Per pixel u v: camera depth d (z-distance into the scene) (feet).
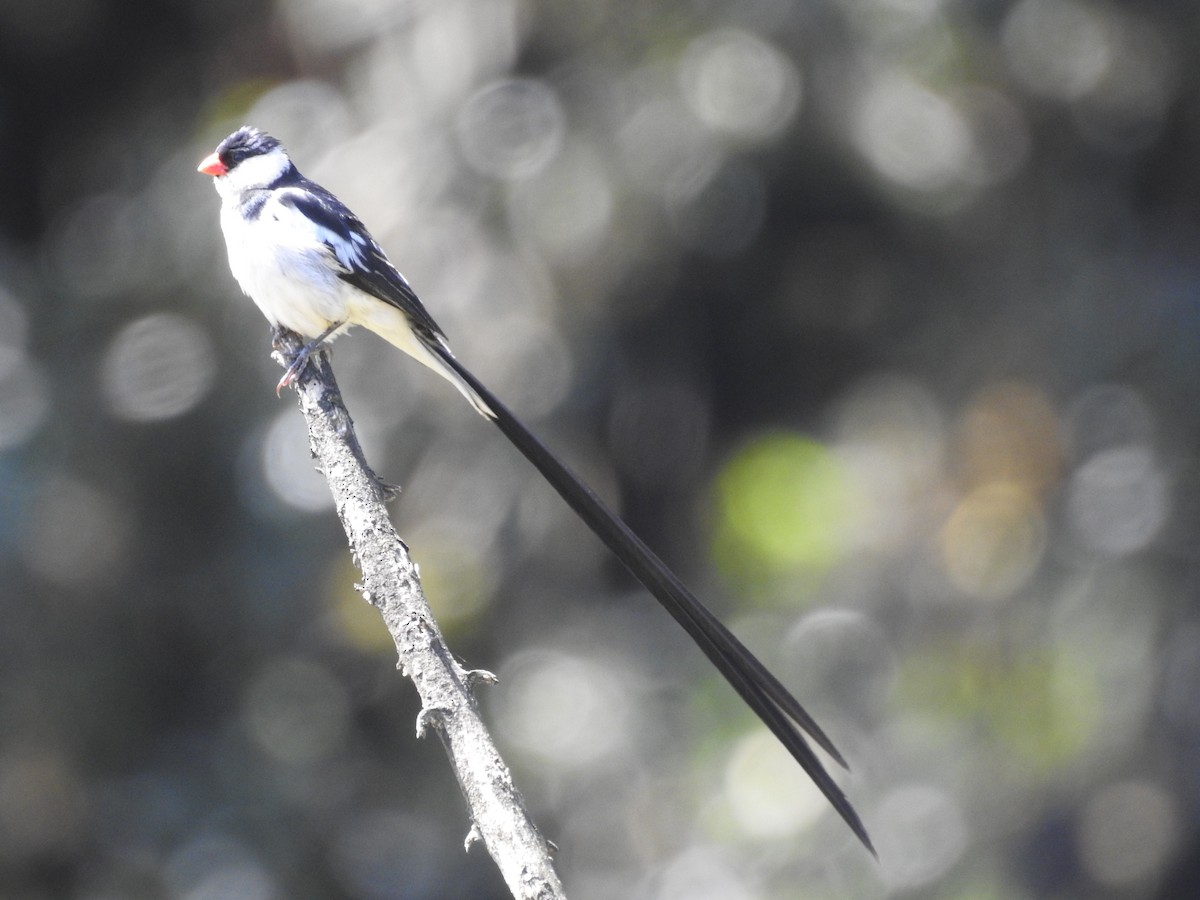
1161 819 39.73
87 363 44.88
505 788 15.96
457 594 40.93
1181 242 43.88
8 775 41.81
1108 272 43.21
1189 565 40.78
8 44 49.42
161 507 43.60
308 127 43.16
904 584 42.73
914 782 40.34
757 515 44.68
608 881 40.68
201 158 45.39
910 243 42.88
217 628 43.52
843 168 40.98
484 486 40.65
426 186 40.29
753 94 40.22
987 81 42.60
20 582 41.93
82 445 43.60
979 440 43.14
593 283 40.47
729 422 45.75
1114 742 40.11
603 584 44.16
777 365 45.11
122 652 43.01
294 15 45.24
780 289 43.29
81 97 50.65
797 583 43.57
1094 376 42.42
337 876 43.42
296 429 42.88
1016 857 39.78
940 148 41.37
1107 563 41.09
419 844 43.42
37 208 50.29
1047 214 43.60
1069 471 42.22
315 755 43.93
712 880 39.37
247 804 43.14
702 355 44.37
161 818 42.65
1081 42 43.14
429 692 16.51
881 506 43.65
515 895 15.31
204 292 44.01
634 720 42.27
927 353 44.24
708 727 42.06
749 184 40.91
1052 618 41.29
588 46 41.06
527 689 42.14
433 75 41.06
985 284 43.57
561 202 40.22
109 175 48.75
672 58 40.65
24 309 45.91
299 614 43.14
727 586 44.75
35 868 42.27
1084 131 43.57
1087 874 39.73
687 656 43.50
